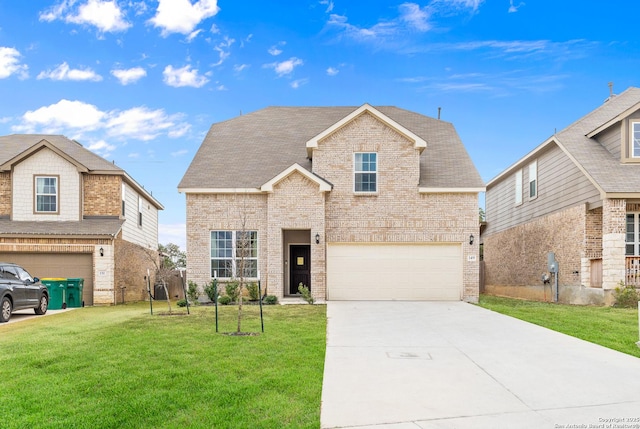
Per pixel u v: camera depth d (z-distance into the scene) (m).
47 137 25.12
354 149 19.52
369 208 19.34
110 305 20.22
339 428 5.31
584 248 17.88
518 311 14.95
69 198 21.89
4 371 7.30
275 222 18.78
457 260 19.19
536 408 6.00
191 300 18.91
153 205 30.11
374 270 19.25
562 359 8.58
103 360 7.96
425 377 7.39
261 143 22.39
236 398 6.17
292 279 20.50
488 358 8.67
